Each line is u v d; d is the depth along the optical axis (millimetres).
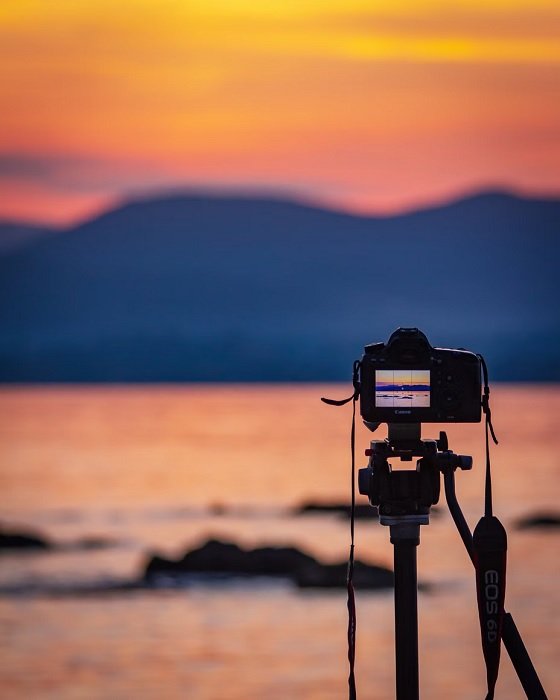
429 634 24484
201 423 140000
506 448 87812
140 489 66938
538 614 26266
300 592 30266
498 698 18484
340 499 58125
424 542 39125
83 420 146500
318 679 21000
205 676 21094
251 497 62250
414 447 5609
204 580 32281
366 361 5531
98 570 35469
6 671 21906
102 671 21844
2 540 40312
